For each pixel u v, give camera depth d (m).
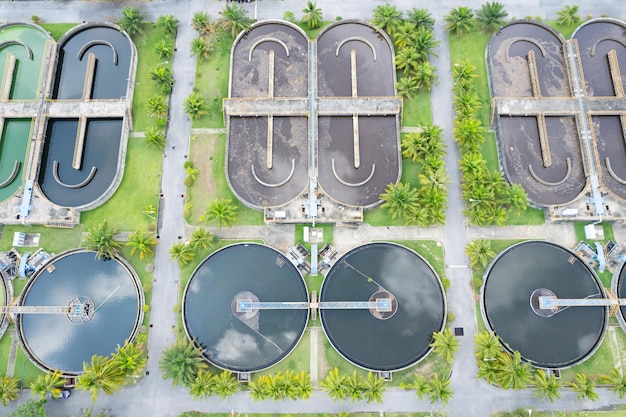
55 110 63.75
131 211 62.16
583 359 56.50
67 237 61.22
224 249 60.69
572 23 67.81
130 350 55.16
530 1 69.62
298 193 62.16
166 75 64.50
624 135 63.12
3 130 64.19
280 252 59.97
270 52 66.06
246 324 58.53
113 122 65.12
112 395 56.69
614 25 68.00
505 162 62.62
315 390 57.16
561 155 63.44
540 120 63.53
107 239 57.88
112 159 63.66
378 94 65.75
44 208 60.41
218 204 58.88
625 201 60.25
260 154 63.53
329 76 66.44
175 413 56.53
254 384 54.25
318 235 61.19
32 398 56.41
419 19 65.62
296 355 57.88
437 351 55.31
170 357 54.78
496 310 58.53
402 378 57.22
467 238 61.03
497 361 55.25
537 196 61.69
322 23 68.75
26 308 57.72
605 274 59.62
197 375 55.62
